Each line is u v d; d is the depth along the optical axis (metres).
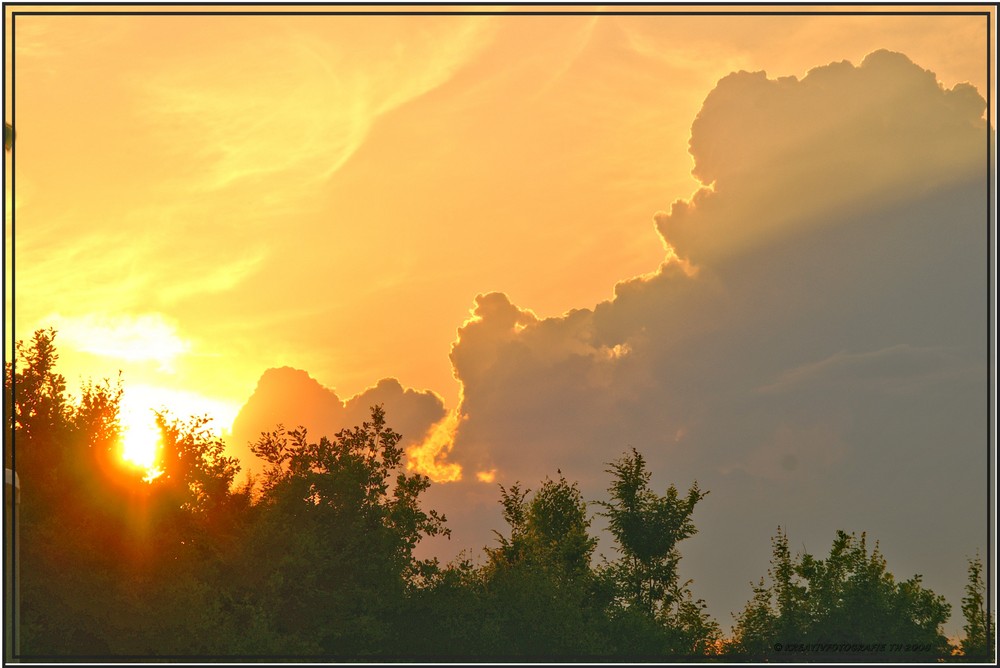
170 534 53.78
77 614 52.09
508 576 61.97
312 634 55.28
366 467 58.91
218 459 57.31
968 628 61.06
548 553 68.88
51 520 51.91
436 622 58.75
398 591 57.84
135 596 51.56
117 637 52.06
